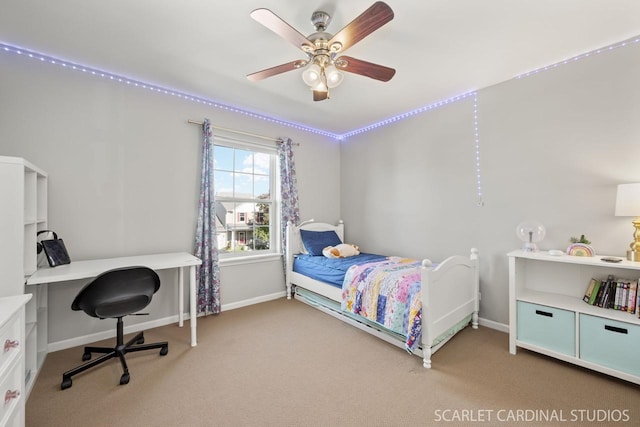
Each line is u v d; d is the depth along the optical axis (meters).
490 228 2.85
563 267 2.40
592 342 1.97
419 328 2.10
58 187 2.41
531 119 2.57
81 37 2.07
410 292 2.24
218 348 2.44
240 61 2.39
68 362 2.20
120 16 1.83
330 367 2.14
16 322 1.31
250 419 1.60
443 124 3.22
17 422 1.30
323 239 3.86
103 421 1.58
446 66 2.45
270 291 3.79
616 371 1.88
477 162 2.94
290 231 3.79
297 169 4.07
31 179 2.02
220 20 1.87
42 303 2.27
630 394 1.80
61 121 2.42
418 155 3.48
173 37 2.06
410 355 2.31
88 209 2.54
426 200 3.40
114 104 2.66
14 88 2.24
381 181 3.92
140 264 2.32
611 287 2.05
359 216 4.24
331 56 1.87
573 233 2.36
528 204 2.60
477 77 2.66
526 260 2.57
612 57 2.16
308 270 3.45
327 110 3.50
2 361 1.19
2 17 1.84
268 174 3.89
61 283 2.43
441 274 2.29
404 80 2.71
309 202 4.20
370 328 2.64
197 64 2.45
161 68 2.52
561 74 2.40
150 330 2.81
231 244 3.54
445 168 3.21
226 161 3.50
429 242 3.37
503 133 2.75
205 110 3.22
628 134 2.11
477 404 1.72
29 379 1.84
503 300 2.77
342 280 2.89
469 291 2.76
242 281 3.54
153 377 2.00
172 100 3.00
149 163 2.86
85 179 2.53
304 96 3.10
